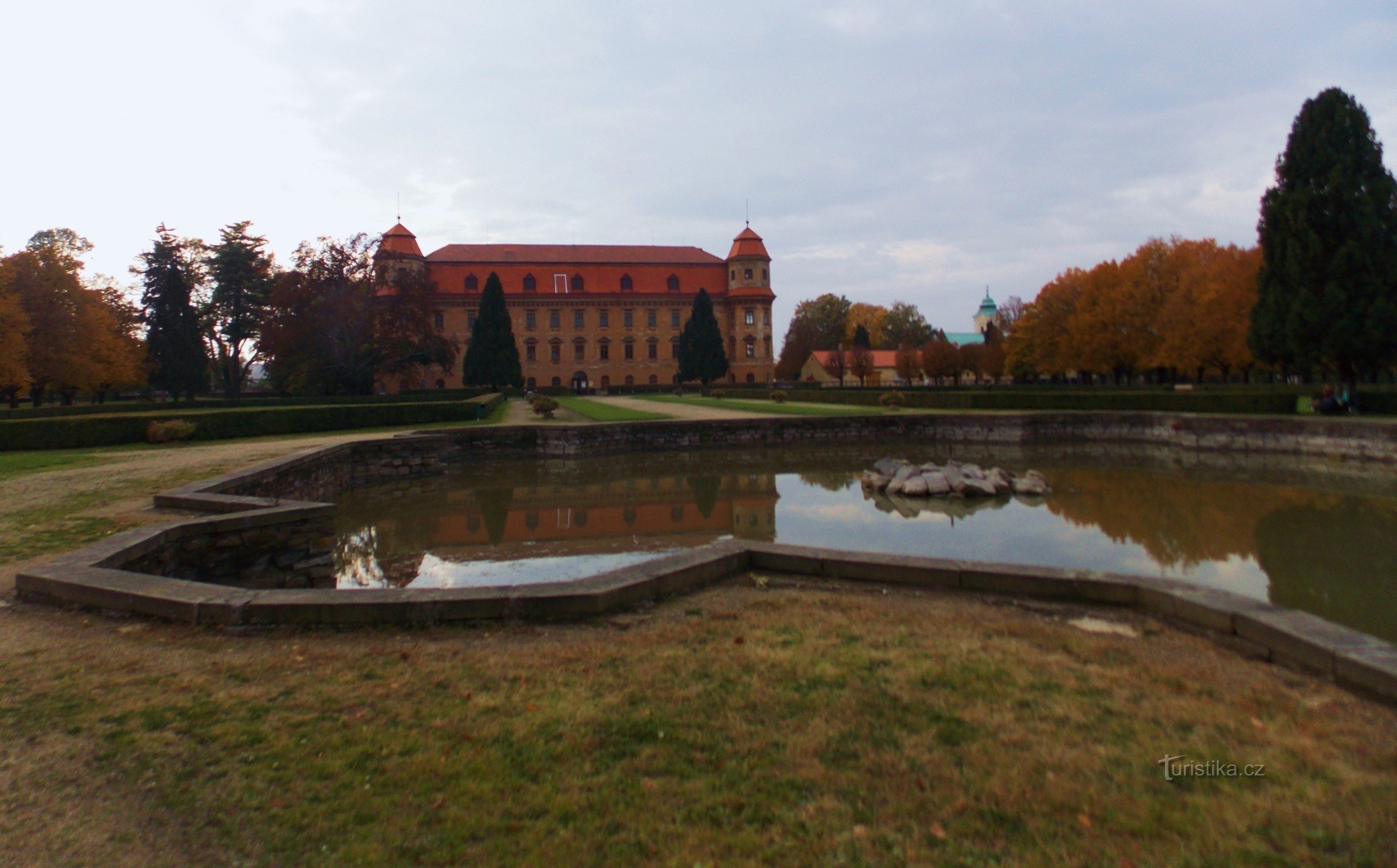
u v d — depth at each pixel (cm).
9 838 306
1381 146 3180
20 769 359
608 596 600
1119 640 517
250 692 450
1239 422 2692
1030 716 400
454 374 8756
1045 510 1583
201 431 2447
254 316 6569
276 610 571
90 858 295
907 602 621
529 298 9138
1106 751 360
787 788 336
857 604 616
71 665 495
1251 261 3984
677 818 317
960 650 498
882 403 4278
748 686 446
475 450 2666
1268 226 3344
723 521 1535
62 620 594
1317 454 2480
